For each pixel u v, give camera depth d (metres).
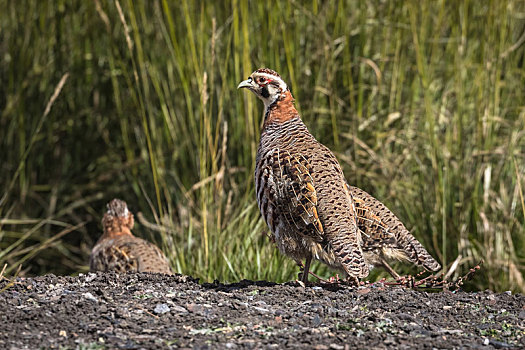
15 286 7.38
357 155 11.66
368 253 8.67
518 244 10.90
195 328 6.12
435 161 10.85
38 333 5.91
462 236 10.59
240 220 10.79
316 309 6.73
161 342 5.72
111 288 7.41
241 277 9.86
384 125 12.02
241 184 11.65
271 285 7.86
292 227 7.60
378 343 5.82
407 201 11.28
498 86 11.45
